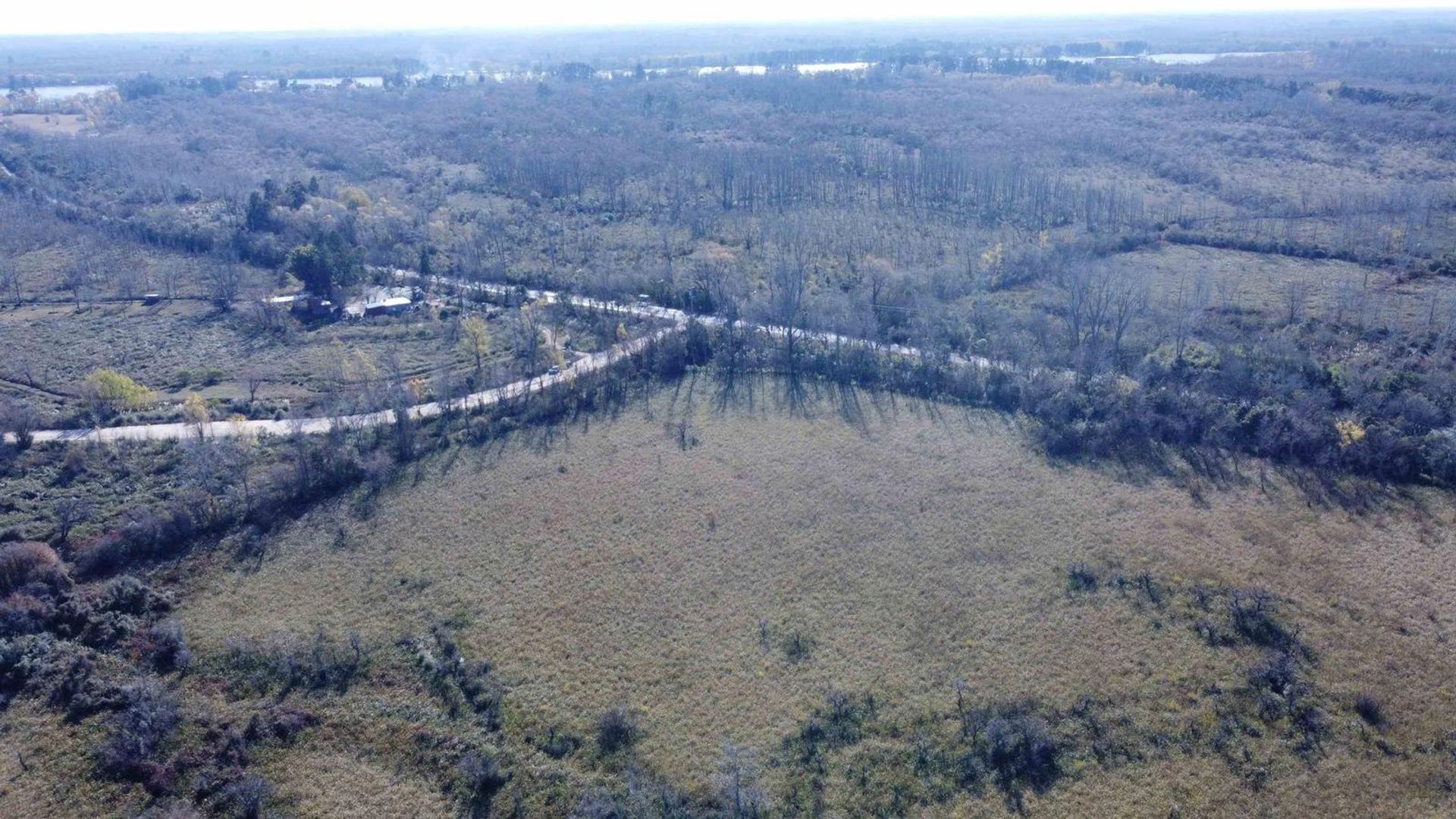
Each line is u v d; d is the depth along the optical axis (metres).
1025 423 126.62
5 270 187.88
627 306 164.38
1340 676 82.44
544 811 72.69
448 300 173.75
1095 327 141.25
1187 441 120.00
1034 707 80.50
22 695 83.50
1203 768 74.25
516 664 87.00
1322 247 179.25
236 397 137.00
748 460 119.62
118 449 119.31
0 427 122.44
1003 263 175.38
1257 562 97.31
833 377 141.12
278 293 178.12
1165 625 89.19
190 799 74.06
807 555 101.50
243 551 103.06
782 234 199.25
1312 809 70.62
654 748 77.94
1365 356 134.25
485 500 112.06
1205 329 145.62
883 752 76.81
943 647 87.94
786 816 71.56
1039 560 99.38
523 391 135.25
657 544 103.62
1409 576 94.50
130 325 164.62
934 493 111.69
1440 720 77.75
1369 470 111.88
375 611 94.06
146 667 86.88
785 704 82.06
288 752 78.38
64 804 73.69
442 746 78.44
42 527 103.44
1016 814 71.38
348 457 116.88
